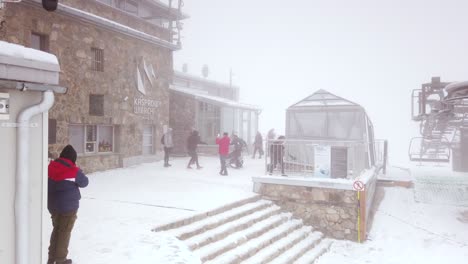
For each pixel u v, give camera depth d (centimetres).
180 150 2230
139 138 1703
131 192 1050
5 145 366
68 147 511
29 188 388
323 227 1081
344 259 920
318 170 1119
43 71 390
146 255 558
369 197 1214
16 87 360
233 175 1464
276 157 1195
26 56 369
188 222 764
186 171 1541
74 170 499
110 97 1523
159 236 648
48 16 1255
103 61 1493
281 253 837
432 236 1059
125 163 1605
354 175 1109
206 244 718
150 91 1783
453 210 1277
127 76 1622
